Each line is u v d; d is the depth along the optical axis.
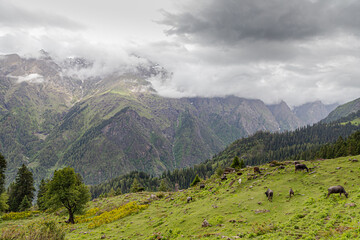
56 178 45.16
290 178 36.69
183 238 22.41
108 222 38.75
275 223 20.56
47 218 54.12
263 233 18.84
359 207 19.09
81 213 49.25
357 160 37.88
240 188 38.69
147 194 70.62
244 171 50.09
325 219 18.72
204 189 47.53
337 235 15.16
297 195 28.56
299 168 39.16
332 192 24.30
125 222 36.09
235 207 28.73
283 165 46.00
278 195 30.00
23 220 54.66
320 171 36.47
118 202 59.97
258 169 45.25
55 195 44.22
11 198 77.81
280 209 24.77
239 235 19.36
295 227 18.39
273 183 36.19
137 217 38.09
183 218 28.86
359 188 25.16
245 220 23.31
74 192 45.56
